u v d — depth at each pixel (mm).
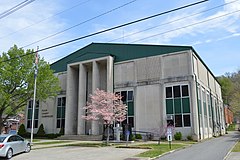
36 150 19953
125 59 35719
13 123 53250
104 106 28422
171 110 30641
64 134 37469
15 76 32281
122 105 30266
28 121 43594
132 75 34531
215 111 43281
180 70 31172
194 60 32312
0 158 15414
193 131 28672
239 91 72188
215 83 47781
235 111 70312
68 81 39250
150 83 32812
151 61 33500
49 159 14852
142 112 32375
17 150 16906
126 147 20906
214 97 44250
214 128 39438
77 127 37625
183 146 21375
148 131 31312
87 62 37969
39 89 33938
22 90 32406
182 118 29719
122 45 36594
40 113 42562
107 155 16172
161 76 32281
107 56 36062
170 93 31203
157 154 15531
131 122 32906
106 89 36844
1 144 15453
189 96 29875
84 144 24422
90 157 15367
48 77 34625
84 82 38250
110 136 30641
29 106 44250
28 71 33062
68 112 37969
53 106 41531
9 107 34688
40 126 40625
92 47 39625
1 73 31641
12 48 32688
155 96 32031
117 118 30125
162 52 33000
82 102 37094
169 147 19984
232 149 17812
